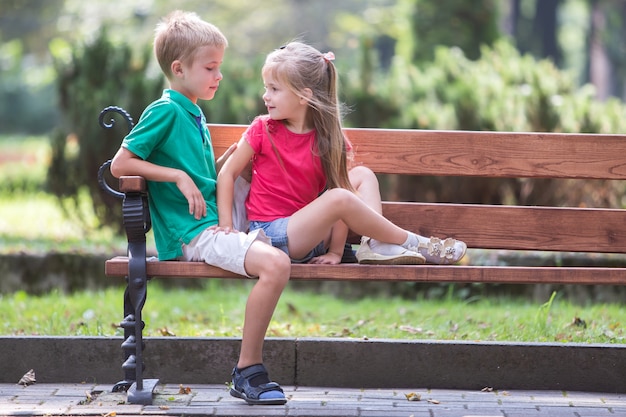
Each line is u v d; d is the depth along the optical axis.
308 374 5.34
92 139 11.32
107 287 9.77
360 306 8.80
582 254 9.14
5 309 7.88
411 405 4.80
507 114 10.54
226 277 4.72
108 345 5.36
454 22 23.70
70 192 11.80
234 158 4.99
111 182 11.45
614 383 5.22
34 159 27.14
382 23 37.38
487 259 9.17
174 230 4.84
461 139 5.50
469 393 5.16
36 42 39.50
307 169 4.97
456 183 10.18
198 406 4.69
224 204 4.90
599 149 5.47
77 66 11.89
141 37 36.75
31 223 14.73
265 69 4.97
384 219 4.82
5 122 43.03
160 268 4.73
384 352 5.32
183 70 5.01
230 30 40.81
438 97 11.48
